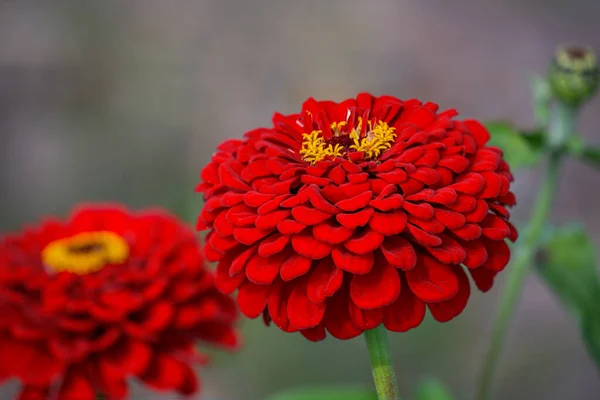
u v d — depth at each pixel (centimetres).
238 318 55
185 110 133
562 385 91
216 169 47
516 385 91
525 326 98
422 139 46
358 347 84
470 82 133
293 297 45
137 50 138
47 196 120
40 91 134
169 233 56
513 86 130
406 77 135
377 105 49
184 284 53
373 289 44
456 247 44
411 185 44
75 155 125
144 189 121
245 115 133
